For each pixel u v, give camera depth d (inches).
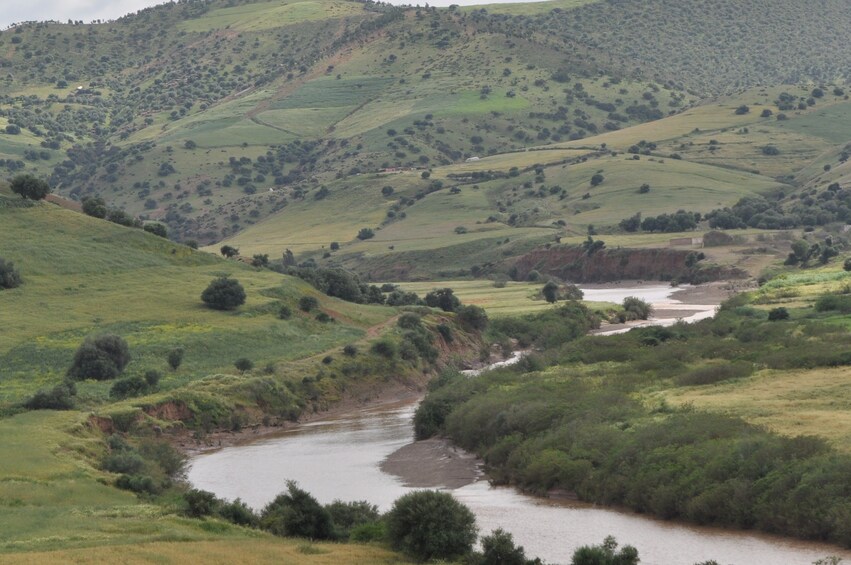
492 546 2229.3
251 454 3998.5
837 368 3843.5
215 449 4195.4
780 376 3831.2
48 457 3262.8
